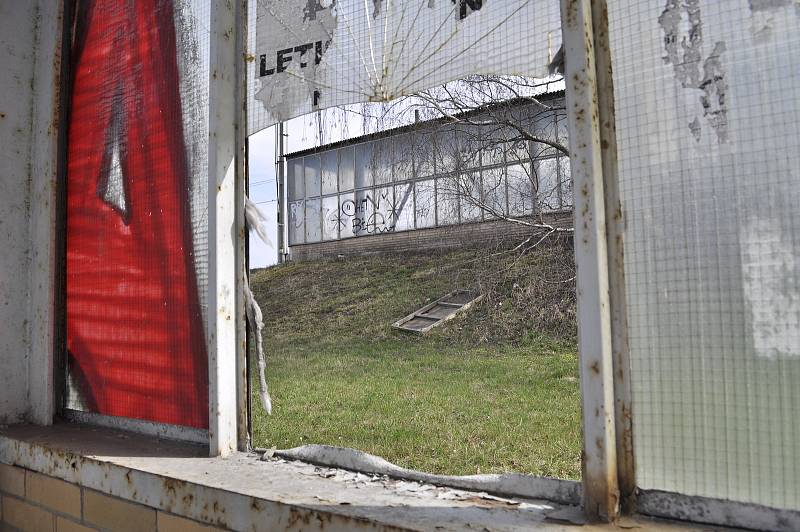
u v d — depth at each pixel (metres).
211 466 1.40
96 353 1.94
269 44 1.56
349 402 6.80
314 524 1.06
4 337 2.02
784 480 0.87
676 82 0.97
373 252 18.08
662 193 0.97
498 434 5.14
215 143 1.51
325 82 1.47
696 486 0.93
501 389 7.25
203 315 1.61
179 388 1.68
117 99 1.94
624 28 1.02
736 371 0.91
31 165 2.11
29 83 2.11
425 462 4.44
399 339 11.66
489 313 10.84
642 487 0.97
